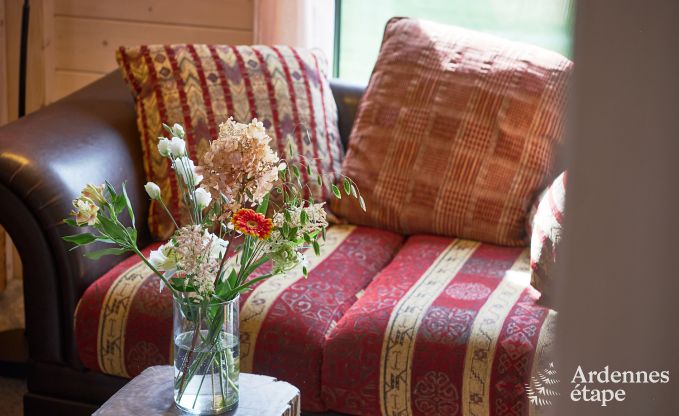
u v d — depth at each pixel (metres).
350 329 1.73
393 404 1.70
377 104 2.32
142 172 2.20
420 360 1.66
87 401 1.95
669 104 0.30
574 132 0.31
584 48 0.31
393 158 2.26
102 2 2.83
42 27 2.79
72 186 1.89
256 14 2.70
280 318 1.77
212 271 1.24
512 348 1.63
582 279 0.32
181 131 1.31
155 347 1.83
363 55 2.93
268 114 2.22
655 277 0.31
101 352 1.87
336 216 2.33
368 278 2.04
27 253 1.88
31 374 1.97
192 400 1.32
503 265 2.03
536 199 2.17
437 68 2.28
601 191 0.31
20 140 1.91
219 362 1.31
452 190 2.20
